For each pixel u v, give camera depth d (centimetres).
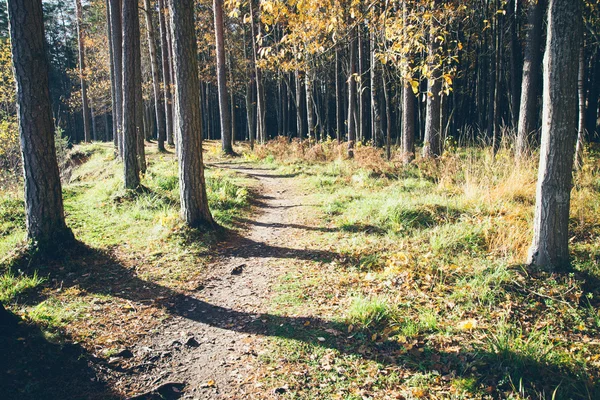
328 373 390
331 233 837
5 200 966
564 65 509
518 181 902
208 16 2798
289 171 1728
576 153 1064
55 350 407
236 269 683
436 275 577
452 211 841
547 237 552
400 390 361
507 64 2384
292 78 3609
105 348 432
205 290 606
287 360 414
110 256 709
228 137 2344
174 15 771
